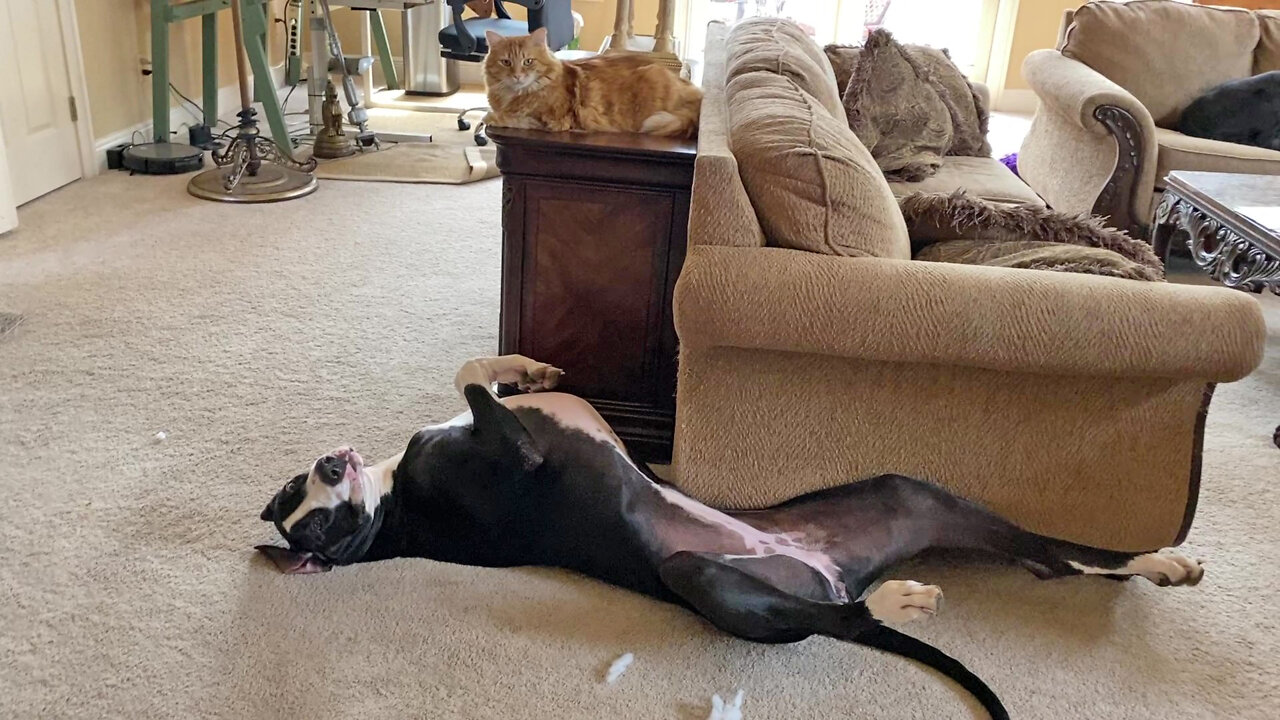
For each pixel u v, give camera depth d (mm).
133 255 3121
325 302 2867
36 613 1607
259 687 1484
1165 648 1674
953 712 1507
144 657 1529
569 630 1637
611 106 2117
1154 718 1521
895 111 3152
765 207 1683
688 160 1943
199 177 3850
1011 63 5977
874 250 1673
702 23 5949
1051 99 3605
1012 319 1554
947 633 1678
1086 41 3791
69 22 3682
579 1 5805
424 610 1659
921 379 1707
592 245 2049
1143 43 3750
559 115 2076
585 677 1540
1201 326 1561
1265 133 3484
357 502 1687
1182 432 1713
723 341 1604
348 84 4430
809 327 1570
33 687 1464
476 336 2707
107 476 1983
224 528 1846
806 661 1600
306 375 2436
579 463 1722
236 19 3635
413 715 1449
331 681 1502
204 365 2451
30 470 1987
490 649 1584
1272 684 1601
